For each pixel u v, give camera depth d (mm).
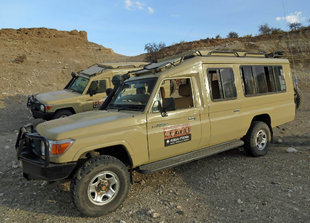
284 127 8508
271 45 33312
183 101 4820
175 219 3416
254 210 3523
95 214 3525
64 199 4195
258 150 5832
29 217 3625
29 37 44031
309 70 26906
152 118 4168
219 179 4703
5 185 4789
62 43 46344
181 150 4590
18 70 24547
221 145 5324
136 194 4262
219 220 3330
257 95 5902
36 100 9547
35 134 3816
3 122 11211
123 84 5230
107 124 3797
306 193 3922
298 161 5324
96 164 3521
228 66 5445
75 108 9180
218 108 5070
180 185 4559
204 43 38719
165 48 39625
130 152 3926
